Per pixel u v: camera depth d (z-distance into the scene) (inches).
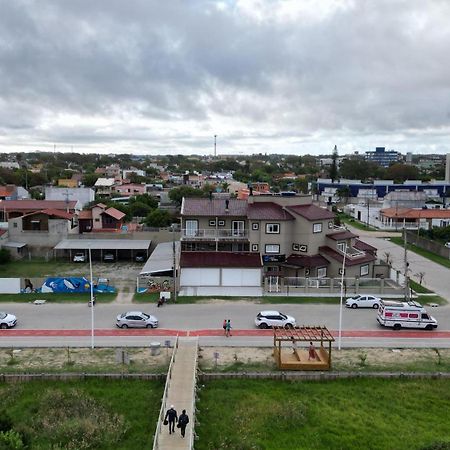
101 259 3029.0
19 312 1962.4
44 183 7327.8
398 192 4963.1
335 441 1140.5
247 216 2411.4
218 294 2198.6
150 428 1179.3
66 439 1135.6
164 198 5639.8
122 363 1488.7
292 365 1471.5
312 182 7431.1
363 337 1739.7
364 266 2442.2
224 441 1123.3
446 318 1945.1
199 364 1502.2
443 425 1210.6
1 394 1311.5
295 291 2202.3
